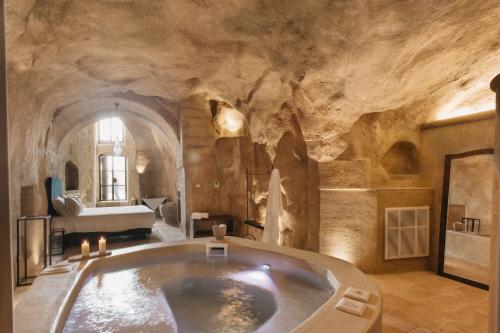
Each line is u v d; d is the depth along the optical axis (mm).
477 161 5121
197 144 7703
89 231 7121
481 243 5141
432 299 3922
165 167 12305
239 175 7641
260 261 3785
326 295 2865
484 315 3482
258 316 2602
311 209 5215
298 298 2859
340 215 4973
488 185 5164
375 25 3256
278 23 3748
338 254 4980
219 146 7754
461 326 3221
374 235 4879
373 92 4277
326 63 3928
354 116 4668
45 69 4492
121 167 14320
